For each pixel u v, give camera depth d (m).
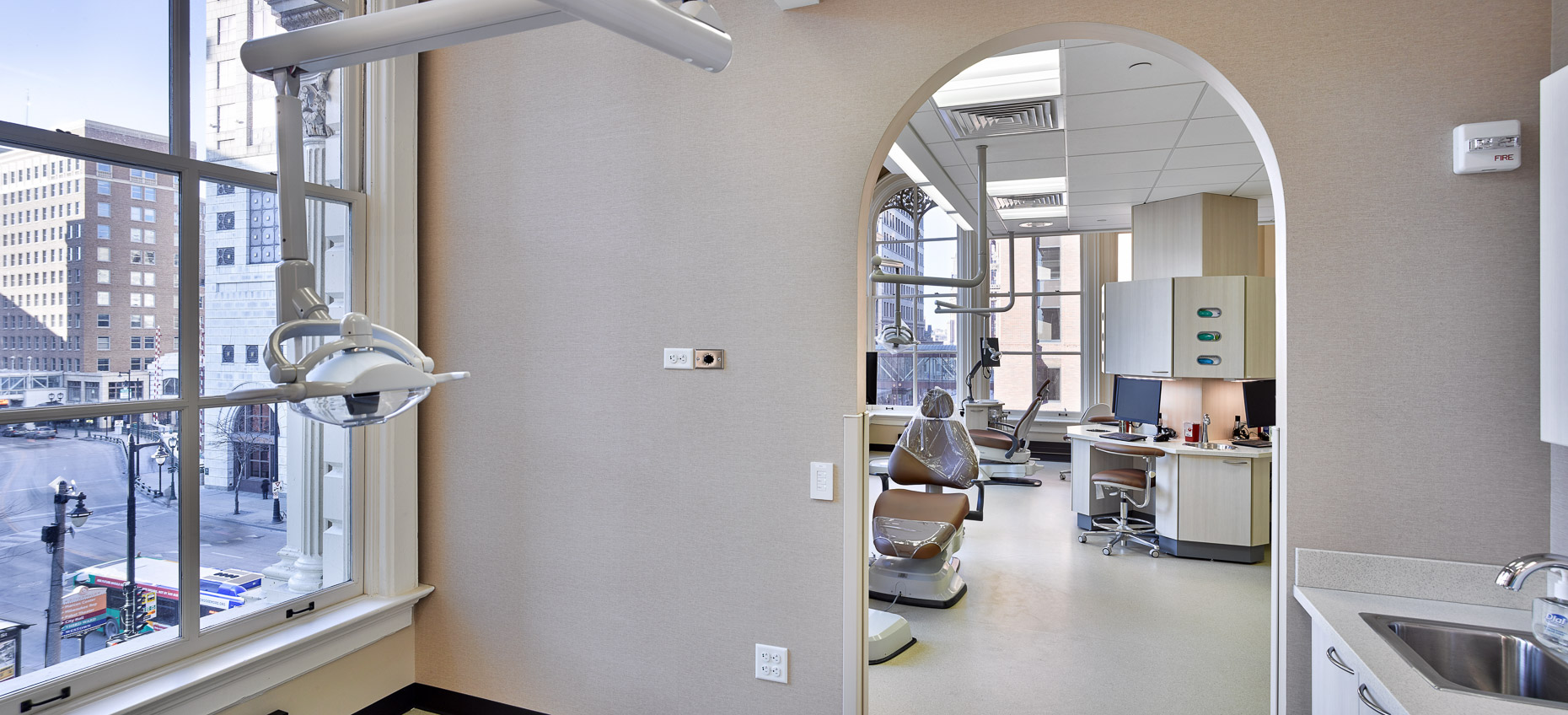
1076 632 3.58
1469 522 1.81
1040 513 6.14
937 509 3.93
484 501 2.71
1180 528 4.85
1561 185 1.57
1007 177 5.31
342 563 2.61
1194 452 4.73
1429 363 1.83
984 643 3.44
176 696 1.99
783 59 2.30
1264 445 4.77
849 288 2.23
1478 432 1.80
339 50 1.05
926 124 4.05
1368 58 1.84
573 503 2.58
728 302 2.37
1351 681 1.64
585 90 2.55
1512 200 1.76
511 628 2.68
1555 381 1.60
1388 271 1.84
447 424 2.76
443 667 2.78
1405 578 1.84
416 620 2.81
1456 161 1.77
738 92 2.35
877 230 9.19
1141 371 5.43
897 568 3.98
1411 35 1.82
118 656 1.95
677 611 2.45
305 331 1.08
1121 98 3.59
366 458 2.68
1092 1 2.00
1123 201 6.04
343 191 2.55
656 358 2.46
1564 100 1.56
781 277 2.30
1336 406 1.89
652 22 0.88
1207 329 5.10
